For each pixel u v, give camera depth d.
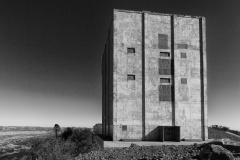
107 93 49.06
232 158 14.95
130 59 40.44
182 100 40.72
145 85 39.97
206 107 41.03
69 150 30.56
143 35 41.25
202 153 15.89
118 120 38.59
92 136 52.44
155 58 41.12
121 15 41.12
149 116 39.41
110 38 45.84
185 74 41.53
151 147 24.47
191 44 42.59
